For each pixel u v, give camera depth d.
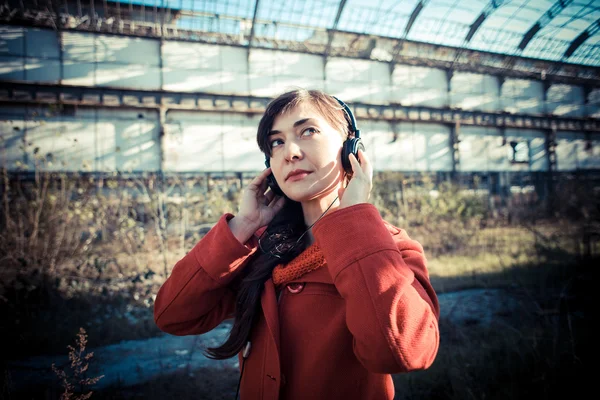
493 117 23.72
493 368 2.86
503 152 24.56
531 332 3.36
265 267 1.03
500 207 14.17
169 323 1.15
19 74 15.53
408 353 0.76
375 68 21.48
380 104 20.97
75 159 15.85
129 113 17.06
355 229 0.88
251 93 18.75
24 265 5.63
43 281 5.62
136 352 4.16
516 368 2.87
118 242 8.39
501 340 3.40
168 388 3.21
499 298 5.14
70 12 16.84
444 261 8.30
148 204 9.40
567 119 25.58
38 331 4.39
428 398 2.68
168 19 18.11
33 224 6.50
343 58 20.73
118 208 9.24
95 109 16.52
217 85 18.27
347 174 1.07
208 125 18.27
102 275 6.70
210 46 18.30
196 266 1.10
